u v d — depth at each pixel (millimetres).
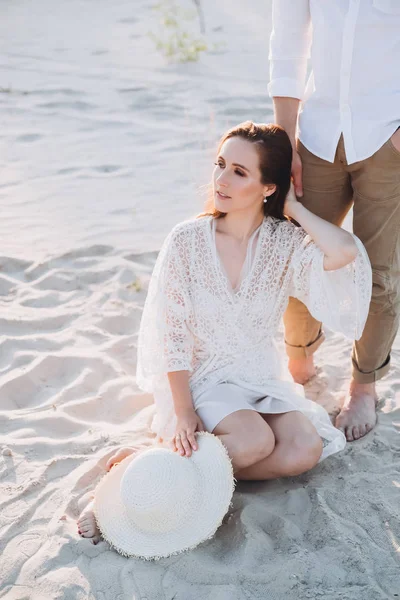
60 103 7629
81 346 3799
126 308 4152
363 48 2842
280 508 2809
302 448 2863
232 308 2910
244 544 2592
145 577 2461
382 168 2924
